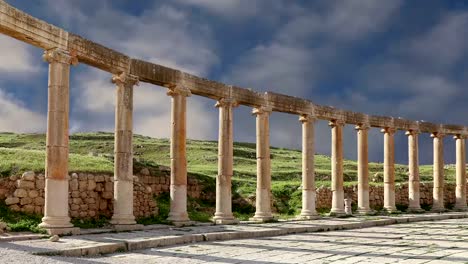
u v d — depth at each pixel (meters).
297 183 55.22
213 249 24.33
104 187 33.56
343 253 23.23
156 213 37.56
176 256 21.81
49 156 27.31
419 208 53.91
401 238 30.00
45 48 27.45
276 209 48.97
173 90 35.56
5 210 28.36
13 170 31.45
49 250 20.19
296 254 22.84
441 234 32.38
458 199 57.62
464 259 21.38
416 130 54.69
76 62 28.73
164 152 83.31
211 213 43.88
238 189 50.75
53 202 26.89
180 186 35.19
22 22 25.62
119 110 31.89
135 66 32.75
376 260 21.14
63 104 27.70
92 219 32.25
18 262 17.47
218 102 39.00
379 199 55.69
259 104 41.31
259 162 41.06
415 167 54.41
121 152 31.61
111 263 18.98
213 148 91.94
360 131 50.25
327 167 78.44
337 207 46.59
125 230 30.08
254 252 23.39
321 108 46.22
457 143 58.56
